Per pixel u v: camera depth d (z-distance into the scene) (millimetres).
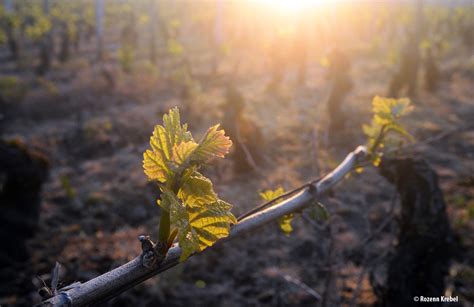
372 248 1848
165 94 5648
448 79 5672
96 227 2533
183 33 12508
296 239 2246
